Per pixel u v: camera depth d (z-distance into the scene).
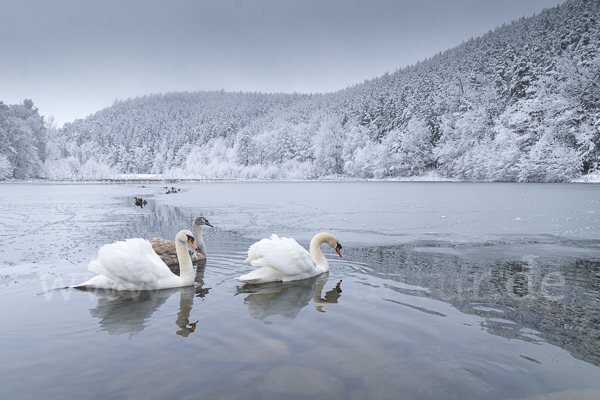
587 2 62.72
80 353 3.25
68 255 7.74
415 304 4.63
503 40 108.44
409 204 20.06
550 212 15.77
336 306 4.54
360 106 105.81
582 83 45.34
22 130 65.75
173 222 13.26
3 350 3.31
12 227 11.95
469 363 3.09
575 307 4.53
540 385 2.76
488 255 7.87
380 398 2.54
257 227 12.07
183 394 2.60
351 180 76.88
